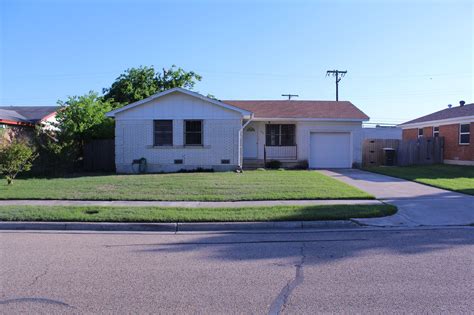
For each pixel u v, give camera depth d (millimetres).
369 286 5086
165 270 5805
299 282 5254
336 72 42812
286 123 24172
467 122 25125
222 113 20719
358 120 23703
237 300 4664
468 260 6230
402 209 10633
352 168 23625
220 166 20750
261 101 27375
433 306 4465
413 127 32750
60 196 12156
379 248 7020
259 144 24109
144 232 8578
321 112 24703
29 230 8766
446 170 21078
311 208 10305
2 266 6004
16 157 14891
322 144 24172
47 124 24266
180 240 7777
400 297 4723
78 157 21562
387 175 19031
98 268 5902
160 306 4500
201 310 4391
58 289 5031
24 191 13070
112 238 7980
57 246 7285
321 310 4375
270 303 4574
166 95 20656
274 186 14102
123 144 20766
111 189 13562
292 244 7367
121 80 34500
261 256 6547
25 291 4969
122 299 4703
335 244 7348
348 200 11820
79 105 22297
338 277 5441
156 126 20797
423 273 5590
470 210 10547
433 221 9430
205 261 6270
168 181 15586
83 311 4371
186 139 20812
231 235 8227
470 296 4746
